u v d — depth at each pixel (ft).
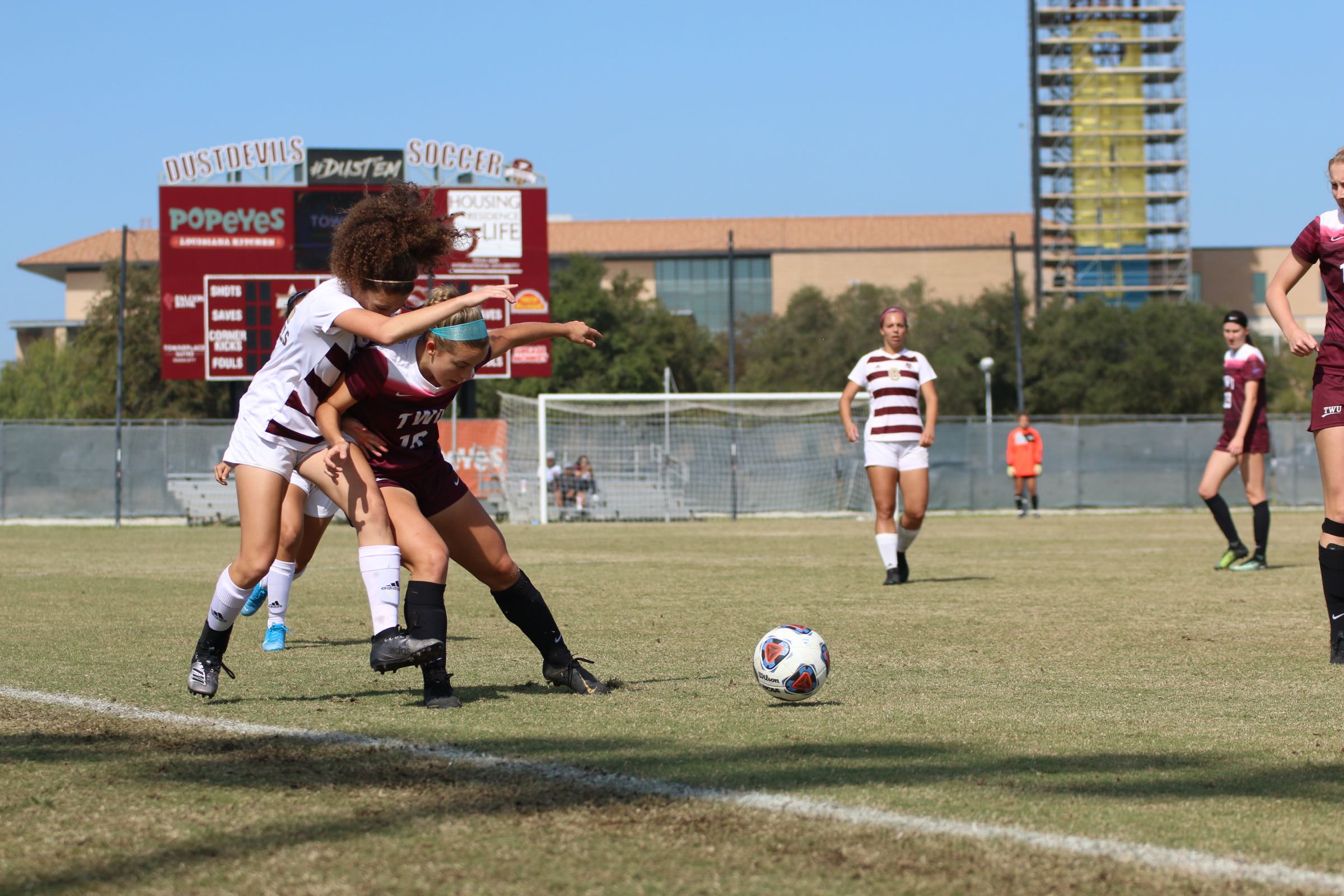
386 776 19.47
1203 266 475.31
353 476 25.50
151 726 23.65
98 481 143.54
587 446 155.02
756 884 14.48
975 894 14.20
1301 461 156.15
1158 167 447.83
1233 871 14.99
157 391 271.90
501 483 151.74
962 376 318.65
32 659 33.63
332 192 152.97
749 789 18.63
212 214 151.33
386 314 25.22
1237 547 64.39
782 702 26.55
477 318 24.67
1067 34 449.06
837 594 52.75
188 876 14.79
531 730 23.24
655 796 18.21
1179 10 445.37
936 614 44.78
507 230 155.84
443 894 14.16
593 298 331.98
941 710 25.79
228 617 26.48
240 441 25.88
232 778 19.36
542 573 65.10
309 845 15.92
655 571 66.74
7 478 141.69
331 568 71.36
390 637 25.12
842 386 353.31
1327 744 22.24
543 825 16.76
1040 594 52.19
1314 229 33.40
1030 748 21.74
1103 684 29.50
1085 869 15.05
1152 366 308.40
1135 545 87.66
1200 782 19.25
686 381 355.36
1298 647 36.01
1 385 317.42
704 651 35.22
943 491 155.53
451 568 65.62
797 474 156.66
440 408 25.81
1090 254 448.24
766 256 467.11
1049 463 156.76
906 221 480.23
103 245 433.48
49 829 16.70
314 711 25.45
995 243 463.83
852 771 19.84
